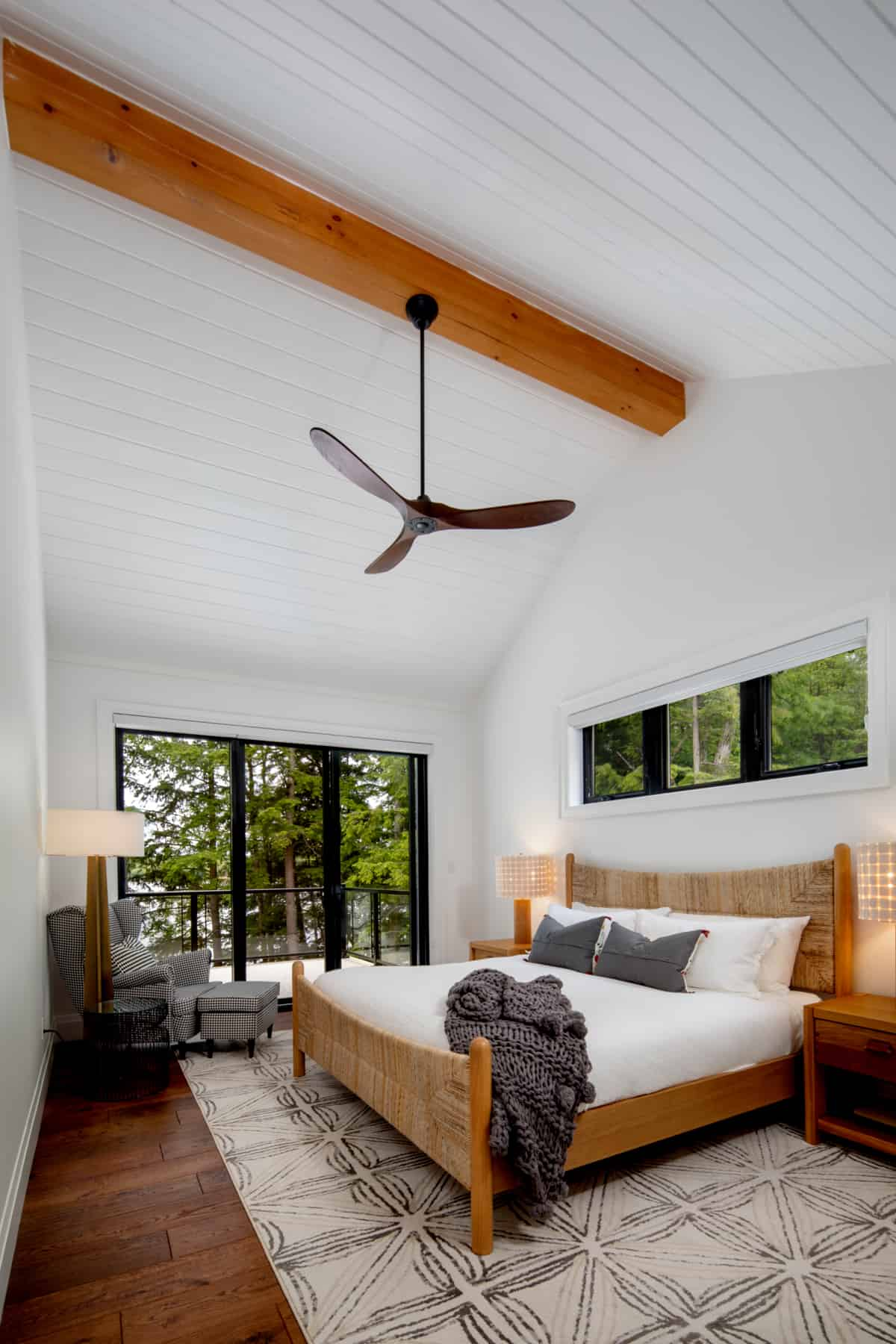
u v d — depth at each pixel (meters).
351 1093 3.52
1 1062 1.91
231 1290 1.98
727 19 1.72
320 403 3.82
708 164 2.26
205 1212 2.39
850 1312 1.86
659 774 4.47
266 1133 3.03
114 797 4.83
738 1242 2.18
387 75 2.22
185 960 4.62
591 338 3.77
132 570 4.40
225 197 2.74
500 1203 2.44
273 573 4.67
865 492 3.35
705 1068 2.69
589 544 5.07
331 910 5.62
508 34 1.95
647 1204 2.40
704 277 2.96
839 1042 2.75
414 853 6.08
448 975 3.57
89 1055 3.54
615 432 4.51
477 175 2.65
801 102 1.92
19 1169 2.36
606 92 2.07
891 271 2.56
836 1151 2.77
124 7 2.17
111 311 3.25
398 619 5.32
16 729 2.32
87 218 2.95
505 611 5.56
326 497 4.30
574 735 5.17
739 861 3.79
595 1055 2.46
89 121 2.50
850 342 3.18
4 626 2.06
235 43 2.23
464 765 6.23
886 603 3.21
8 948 2.11
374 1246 2.18
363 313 3.47
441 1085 2.38
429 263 3.19
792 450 3.70
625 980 3.41
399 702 6.00
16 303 2.66
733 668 3.92
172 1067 3.96
